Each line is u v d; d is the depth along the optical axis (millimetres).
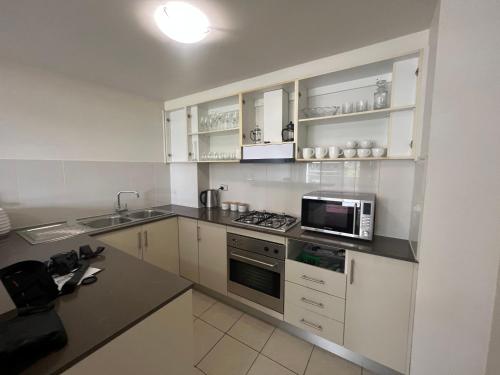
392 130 1546
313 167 2102
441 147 1014
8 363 561
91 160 2295
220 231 2135
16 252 1390
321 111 1876
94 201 2328
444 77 985
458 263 1012
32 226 1934
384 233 1749
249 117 2281
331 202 1663
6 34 1413
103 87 2354
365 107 1663
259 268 1938
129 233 2059
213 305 2203
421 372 1150
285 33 1442
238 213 2482
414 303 1314
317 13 1250
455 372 1054
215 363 1565
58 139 2066
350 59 1667
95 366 667
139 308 838
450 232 1022
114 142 2471
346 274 1516
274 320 1936
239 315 2061
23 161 1880
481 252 960
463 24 932
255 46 1598
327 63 1767
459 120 967
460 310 1021
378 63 1540
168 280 1047
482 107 918
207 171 2896
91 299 893
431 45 1266
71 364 604
